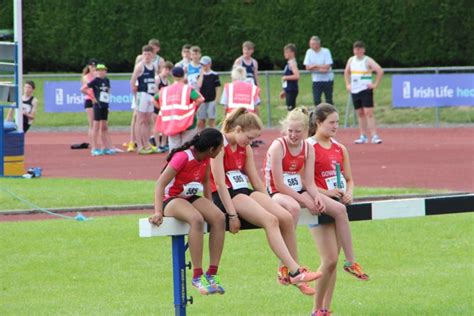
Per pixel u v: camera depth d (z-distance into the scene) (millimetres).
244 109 20719
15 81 44531
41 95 78625
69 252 29547
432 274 26938
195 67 56188
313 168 21391
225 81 75375
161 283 26312
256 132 20578
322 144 21938
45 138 68000
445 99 69000
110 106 69438
